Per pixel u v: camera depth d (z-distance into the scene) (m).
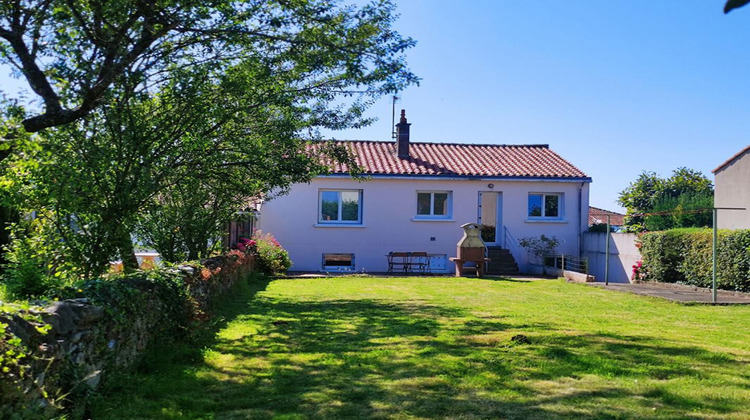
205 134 8.38
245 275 15.30
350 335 8.04
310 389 5.38
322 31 8.07
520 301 12.20
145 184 7.12
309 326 8.80
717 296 12.80
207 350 6.85
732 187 19.16
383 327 8.70
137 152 7.14
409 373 5.91
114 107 6.81
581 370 5.99
